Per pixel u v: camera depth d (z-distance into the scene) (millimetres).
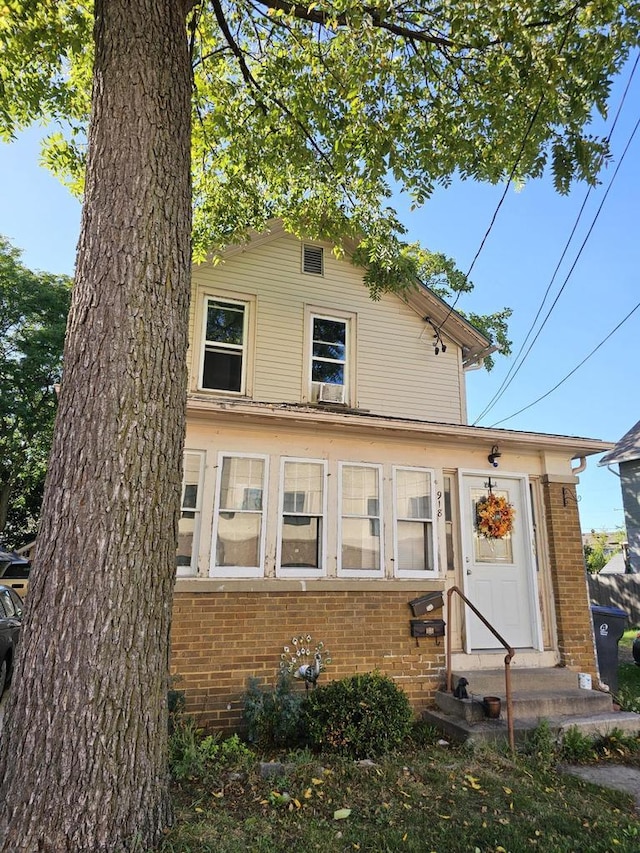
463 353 10586
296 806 3568
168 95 3504
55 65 6258
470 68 5637
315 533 6465
